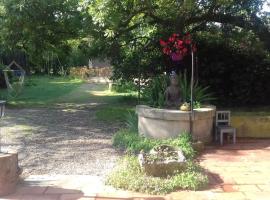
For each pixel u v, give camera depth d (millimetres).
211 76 13102
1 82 21016
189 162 6465
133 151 7586
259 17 12461
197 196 5539
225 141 8812
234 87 13039
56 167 6879
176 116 8086
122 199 5418
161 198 5469
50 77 31906
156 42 13461
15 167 5727
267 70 12992
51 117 11977
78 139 9000
